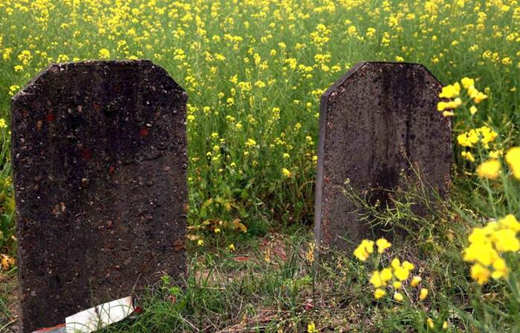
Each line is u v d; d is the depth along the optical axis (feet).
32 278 9.45
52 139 9.11
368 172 11.51
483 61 19.57
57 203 9.36
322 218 11.41
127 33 22.63
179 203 10.27
